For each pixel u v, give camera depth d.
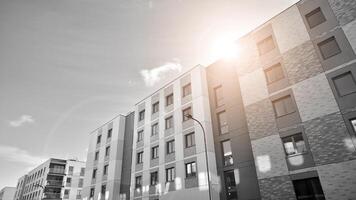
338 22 14.82
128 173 29.89
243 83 18.72
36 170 68.62
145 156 26.25
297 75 15.76
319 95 14.38
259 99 17.33
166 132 24.62
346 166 12.26
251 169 17.06
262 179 15.41
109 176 31.08
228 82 21.27
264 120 16.56
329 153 13.04
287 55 16.69
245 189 16.92
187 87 24.45
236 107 19.81
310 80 15.04
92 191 33.50
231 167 18.45
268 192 14.88
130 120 33.72
